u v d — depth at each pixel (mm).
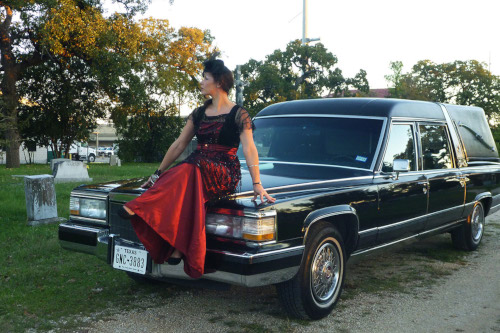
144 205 2816
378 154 4246
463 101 48625
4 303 3811
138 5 27562
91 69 26562
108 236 3605
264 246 3021
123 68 25656
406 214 4461
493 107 47125
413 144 4777
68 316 3594
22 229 6641
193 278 3039
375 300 4113
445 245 6449
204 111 3238
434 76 49156
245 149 3096
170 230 2871
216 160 3074
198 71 31812
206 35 32312
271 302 4000
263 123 4980
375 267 5273
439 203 5031
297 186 3500
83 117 33531
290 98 43031
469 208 5738
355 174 4020
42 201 7074
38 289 4203
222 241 3100
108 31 24766
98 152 60344
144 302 3951
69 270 4789
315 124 4652
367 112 4582
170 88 29922
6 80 27062
